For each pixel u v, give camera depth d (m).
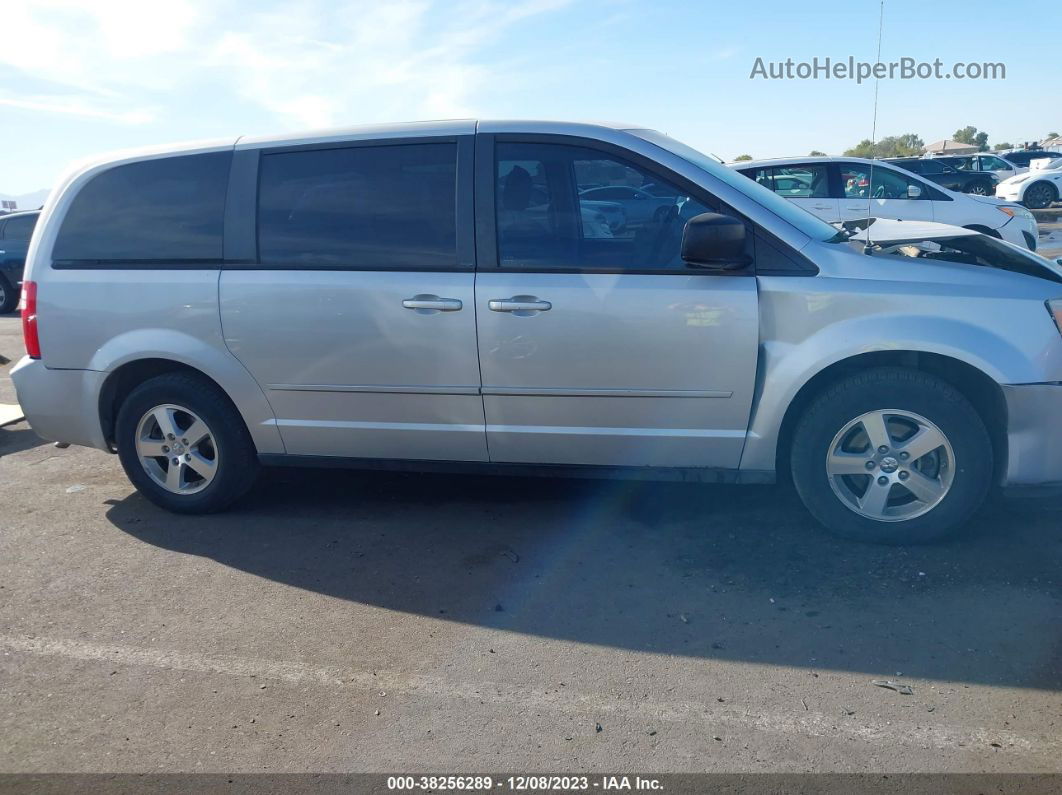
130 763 3.00
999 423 4.16
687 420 4.32
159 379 4.91
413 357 4.48
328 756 3.00
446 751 3.00
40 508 5.34
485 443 4.57
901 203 12.09
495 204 4.39
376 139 4.57
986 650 3.45
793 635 3.62
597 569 4.27
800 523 4.64
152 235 4.81
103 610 4.05
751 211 4.23
